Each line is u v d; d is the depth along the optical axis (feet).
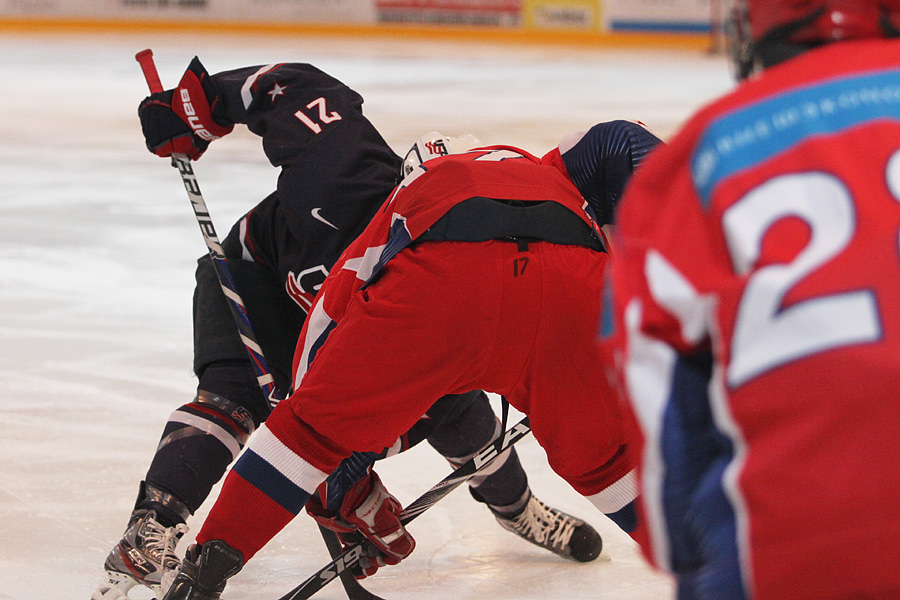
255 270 24.39
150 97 25.17
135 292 49.01
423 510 21.56
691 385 9.27
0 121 105.70
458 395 22.11
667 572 9.78
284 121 23.03
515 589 23.13
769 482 8.72
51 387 36.04
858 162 9.02
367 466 20.38
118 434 31.86
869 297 8.57
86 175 79.20
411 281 17.67
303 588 20.75
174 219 64.75
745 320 8.80
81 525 25.66
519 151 20.54
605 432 18.99
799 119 9.23
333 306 19.35
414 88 138.31
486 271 17.56
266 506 18.93
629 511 19.88
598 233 18.83
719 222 9.12
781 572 8.71
